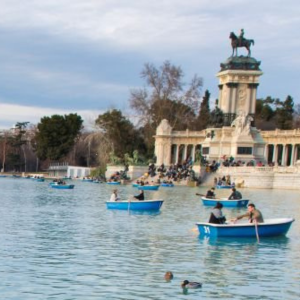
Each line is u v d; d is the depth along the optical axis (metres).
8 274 25.39
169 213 52.62
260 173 103.44
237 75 137.88
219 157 130.62
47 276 25.27
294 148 143.88
